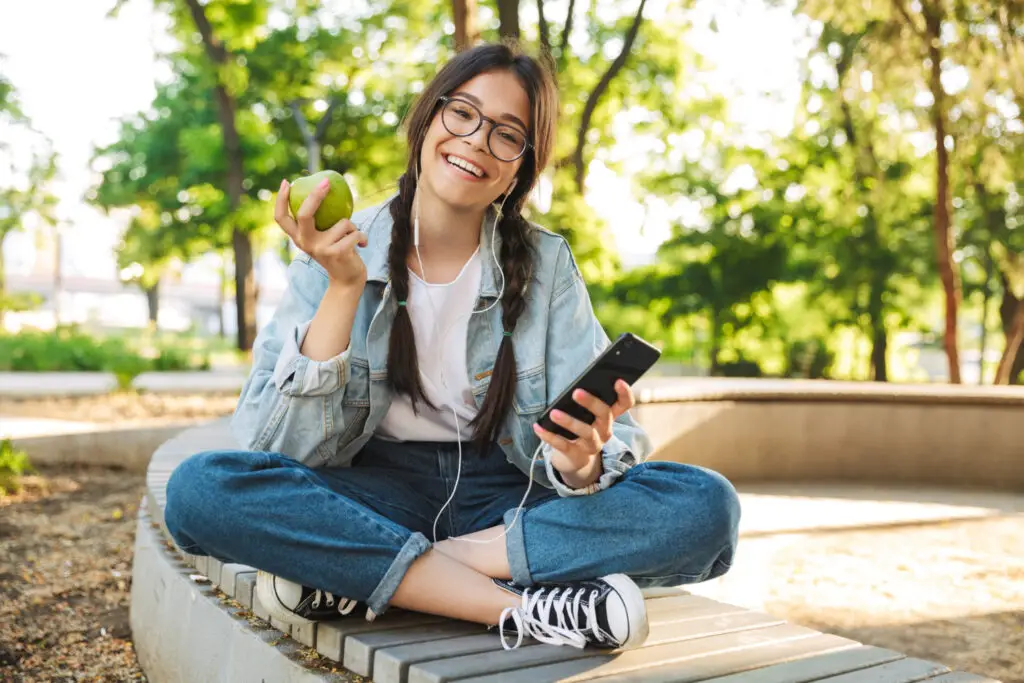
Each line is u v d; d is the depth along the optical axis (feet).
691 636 6.97
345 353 6.63
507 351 7.22
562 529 6.72
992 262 72.02
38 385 45.98
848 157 71.92
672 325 87.71
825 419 23.63
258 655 7.14
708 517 6.59
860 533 17.26
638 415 20.92
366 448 7.57
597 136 59.41
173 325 216.33
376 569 6.51
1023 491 22.98
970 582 13.84
